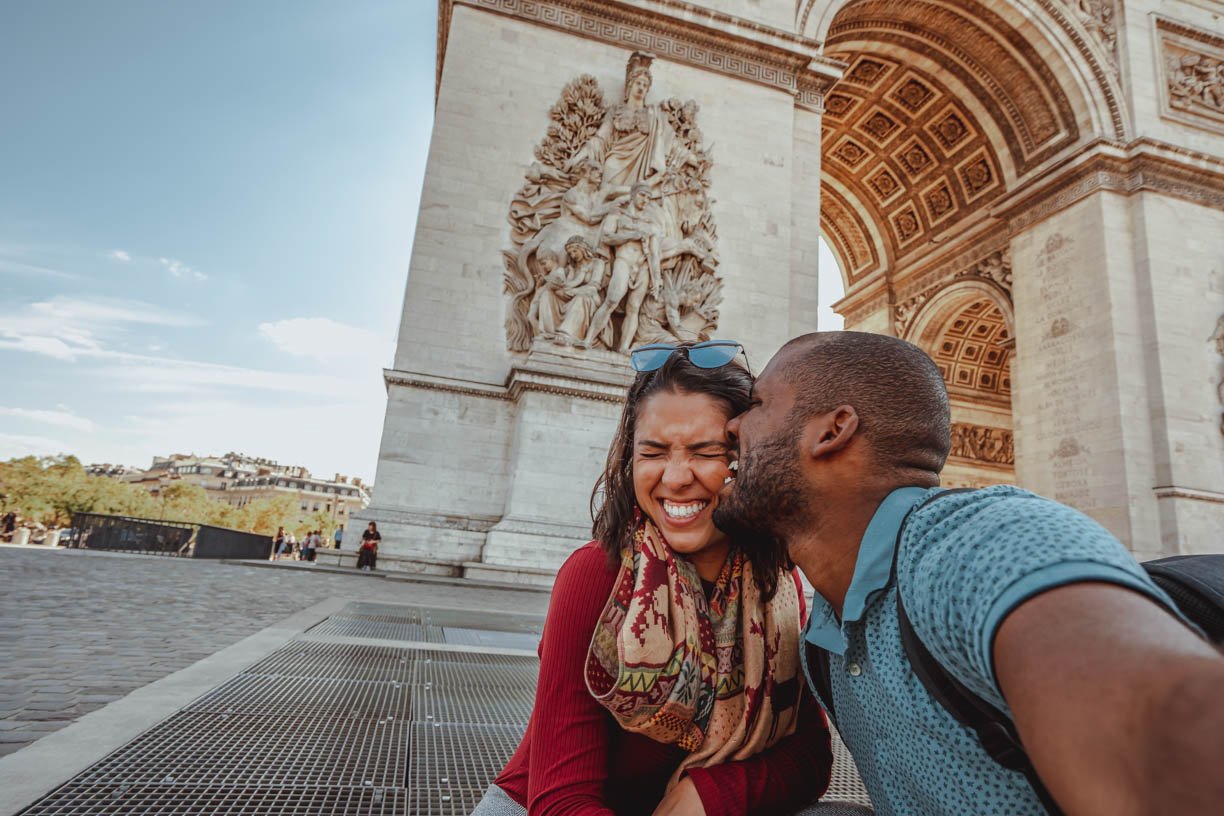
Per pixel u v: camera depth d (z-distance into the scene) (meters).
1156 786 0.55
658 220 21.34
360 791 3.06
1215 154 28.36
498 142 21.38
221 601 9.46
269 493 167.50
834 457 1.34
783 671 1.79
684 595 1.72
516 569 17.23
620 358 20.09
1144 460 24.94
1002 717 0.98
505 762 3.59
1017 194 31.00
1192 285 26.48
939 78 32.34
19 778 2.85
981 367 38.16
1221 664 0.59
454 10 22.05
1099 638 0.69
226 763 3.25
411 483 18.97
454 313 20.12
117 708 3.97
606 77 22.73
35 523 97.25
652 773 1.83
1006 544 0.90
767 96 24.08
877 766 1.36
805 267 23.52
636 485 1.79
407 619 9.00
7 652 5.34
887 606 1.22
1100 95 28.30
